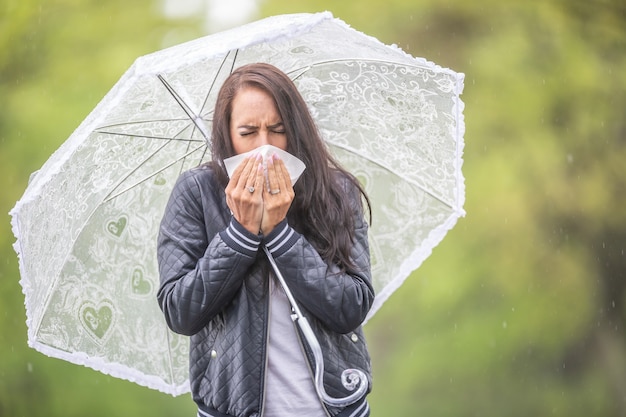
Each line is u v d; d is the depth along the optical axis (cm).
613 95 2934
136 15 2667
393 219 861
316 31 753
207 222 718
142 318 817
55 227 747
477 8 2930
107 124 747
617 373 3250
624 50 2897
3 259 2633
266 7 2739
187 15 2683
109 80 2617
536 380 3188
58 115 2584
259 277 702
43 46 2627
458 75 805
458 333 3108
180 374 833
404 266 859
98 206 785
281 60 801
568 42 2894
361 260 728
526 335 3116
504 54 2919
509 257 3059
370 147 857
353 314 703
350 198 744
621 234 3100
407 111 837
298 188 718
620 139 3014
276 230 686
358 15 2878
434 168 845
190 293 682
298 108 710
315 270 689
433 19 2917
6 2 2619
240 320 697
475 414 3186
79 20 2642
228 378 700
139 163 791
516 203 2997
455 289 3059
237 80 708
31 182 721
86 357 795
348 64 823
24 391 2672
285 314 708
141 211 809
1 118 2606
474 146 2991
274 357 702
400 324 3136
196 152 812
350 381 702
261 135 703
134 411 2711
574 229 3075
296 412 696
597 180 3012
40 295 752
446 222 849
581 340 3180
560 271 3078
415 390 3164
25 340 2650
